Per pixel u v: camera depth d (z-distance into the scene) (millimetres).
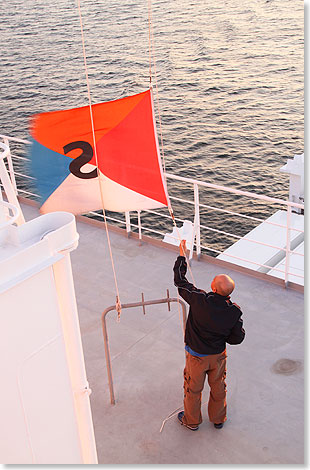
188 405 4824
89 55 58250
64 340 3211
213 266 7305
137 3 92062
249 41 63219
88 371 5742
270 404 5223
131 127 4762
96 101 43750
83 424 3777
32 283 2975
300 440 4852
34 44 64625
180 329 6250
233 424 5039
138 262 7492
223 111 40469
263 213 25812
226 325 4434
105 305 6699
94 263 7516
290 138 35062
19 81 49125
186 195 27344
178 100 43438
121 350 5992
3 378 2988
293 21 72312
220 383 4762
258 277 7004
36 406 3193
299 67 51625
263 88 45906
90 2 94562
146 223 24125
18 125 37719
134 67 53188
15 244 3131
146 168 4879
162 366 5754
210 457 4738
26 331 3014
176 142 34688
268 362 5707
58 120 4660
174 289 6910
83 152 4766
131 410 5262
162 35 68000
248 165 31266
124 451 4840
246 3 88125
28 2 97125
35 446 3270
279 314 6371
